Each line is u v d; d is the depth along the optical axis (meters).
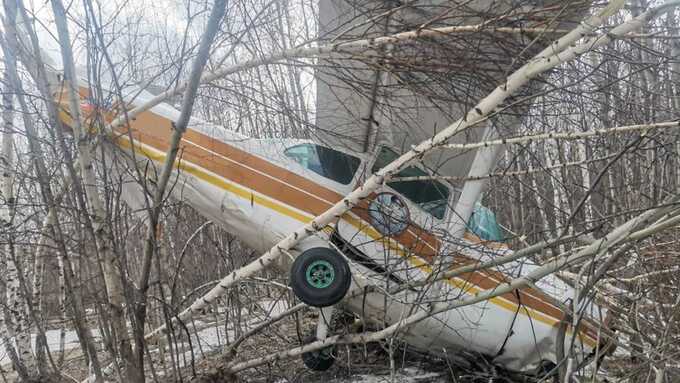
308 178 5.13
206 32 3.56
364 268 4.99
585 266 4.01
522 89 4.28
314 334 5.56
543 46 3.90
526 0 3.74
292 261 4.75
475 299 4.33
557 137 3.62
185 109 3.81
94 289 4.02
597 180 3.91
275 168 5.15
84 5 3.68
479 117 3.73
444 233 4.65
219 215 5.11
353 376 5.66
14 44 3.79
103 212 4.01
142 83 4.37
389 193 5.10
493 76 4.09
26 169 4.85
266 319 6.47
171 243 7.24
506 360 5.31
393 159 5.14
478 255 5.03
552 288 5.32
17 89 3.88
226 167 5.08
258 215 5.01
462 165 5.17
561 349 4.61
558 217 5.59
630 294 4.86
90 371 5.18
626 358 5.59
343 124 4.98
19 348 5.11
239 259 8.49
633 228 3.78
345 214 5.02
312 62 4.51
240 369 5.18
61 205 4.02
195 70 3.66
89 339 4.04
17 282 5.07
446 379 5.57
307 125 4.67
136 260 5.87
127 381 3.97
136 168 4.02
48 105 3.84
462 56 3.99
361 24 3.98
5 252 5.10
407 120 4.78
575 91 4.12
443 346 5.36
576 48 3.41
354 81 4.35
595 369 4.39
